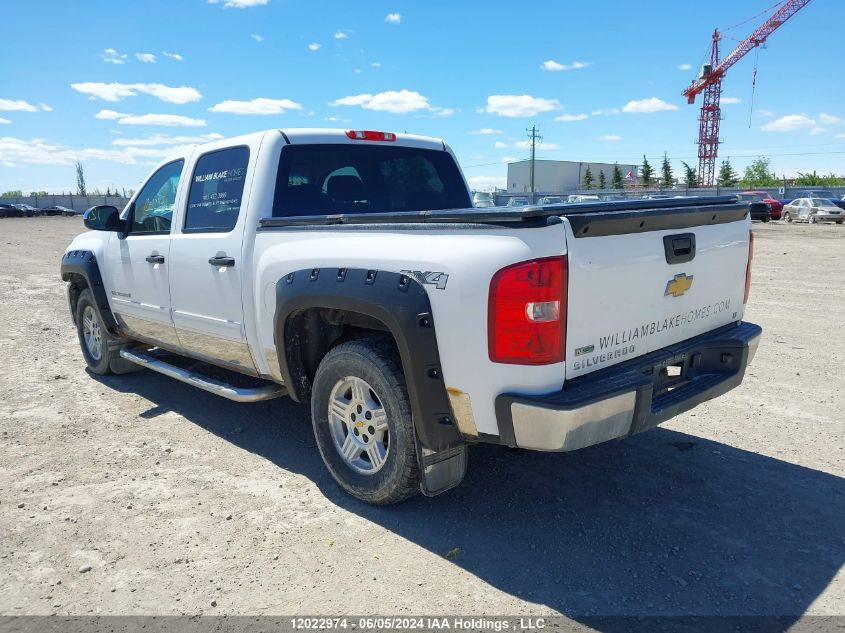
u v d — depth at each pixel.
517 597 2.79
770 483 3.81
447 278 2.93
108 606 2.78
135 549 3.21
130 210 5.45
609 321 3.02
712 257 3.62
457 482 3.38
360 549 3.18
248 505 3.65
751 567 2.97
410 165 5.09
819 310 8.90
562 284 2.76
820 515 3.43
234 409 5.28
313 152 4.42
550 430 2.74
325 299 3.41
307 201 4.33
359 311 3.26
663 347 3.41
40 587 2.92
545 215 2.74
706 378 3.64
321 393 3.68
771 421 4.79
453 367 2.96
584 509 3.54
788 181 75.94
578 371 2.92
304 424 4.93
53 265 16.80
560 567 3.00
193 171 4.72
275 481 3.95
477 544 3.21
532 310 2.73
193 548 3.21
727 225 3.75
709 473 3.95
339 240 3.49
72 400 5.57
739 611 2.67
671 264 3.32
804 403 5.16
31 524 3.46
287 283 3.64
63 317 9.59
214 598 2.82
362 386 3.51
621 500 3.63
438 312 2.96
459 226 2.97
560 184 87.69
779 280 11.78
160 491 3.83
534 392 2.80
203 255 4.38
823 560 3.02
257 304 3.98
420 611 2.71
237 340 4.25
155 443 4.58
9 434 4.77
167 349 5.24
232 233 4.17
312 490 3.83
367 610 2.72
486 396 2.89
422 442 3.18
